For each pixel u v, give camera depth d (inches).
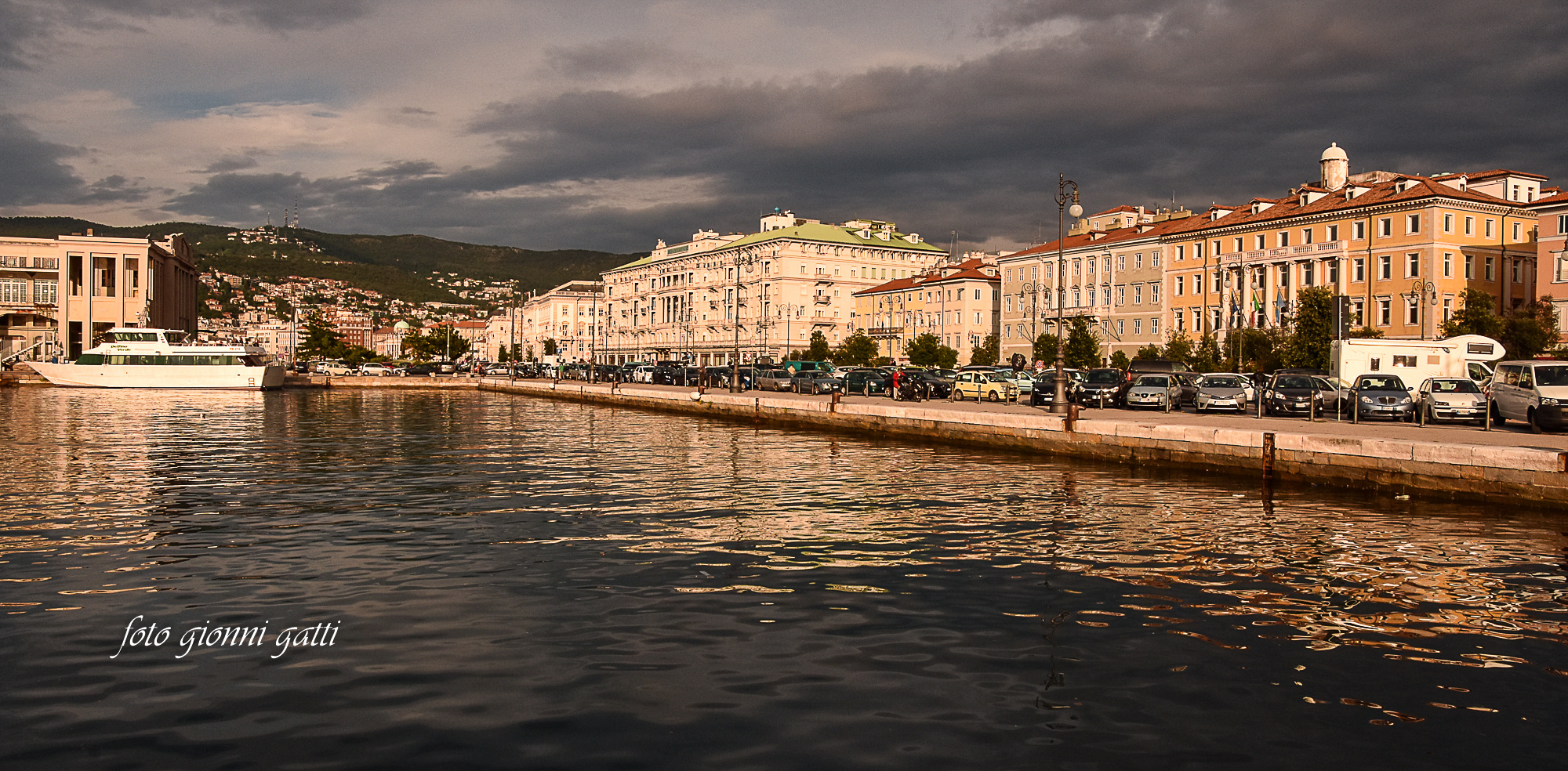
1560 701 351.6
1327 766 295.3
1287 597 498.0
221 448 1349.7
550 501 836.0
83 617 448.5
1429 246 2977.4
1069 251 4274.1
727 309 6077.8
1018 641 418.3
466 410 2586.1
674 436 1638.8
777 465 1164.5
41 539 644.7
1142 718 332.5
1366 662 394.3
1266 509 802.8
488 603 476.7
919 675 373.7
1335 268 3245.6
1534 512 780.6
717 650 403.2
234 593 495.5
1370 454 916.6
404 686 359.3
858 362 4655.5
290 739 311.4
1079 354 3614.7
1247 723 328.8
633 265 7485.2
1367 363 1638.8
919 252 6033.5
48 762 294.2
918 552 611.2
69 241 4758.9
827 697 349.1
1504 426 1217.4
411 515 756.0
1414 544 647.1
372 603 475.5
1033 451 1311.5
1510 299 3093.0
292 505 811.4
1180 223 3932.1
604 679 366.9
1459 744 313.4
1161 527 709.9
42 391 3518.7
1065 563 576.7
